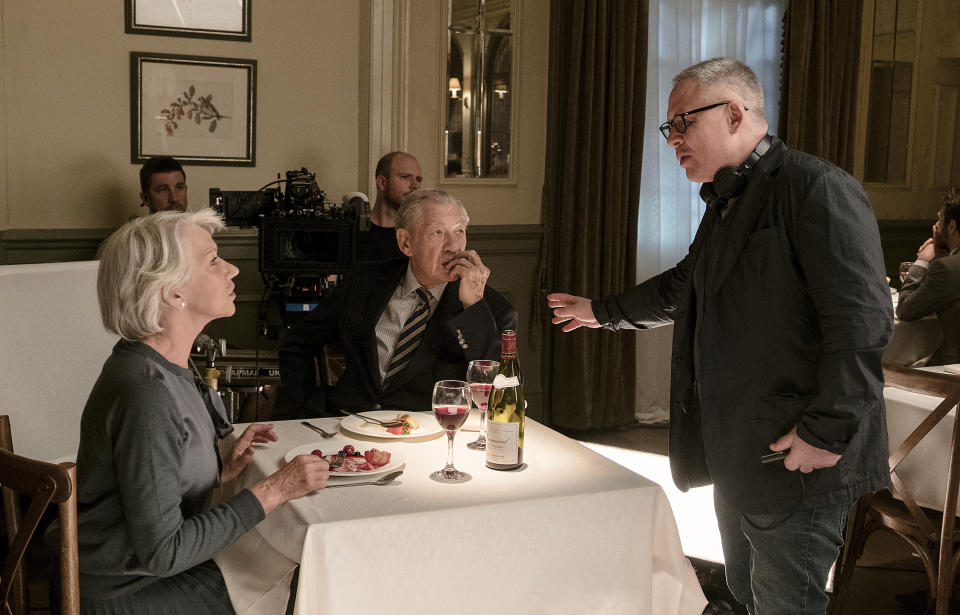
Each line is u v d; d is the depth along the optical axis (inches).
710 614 114.6
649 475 188.1
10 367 120.0
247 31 186.9
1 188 169.8
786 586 83.2
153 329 74.5
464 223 105.9
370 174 197.6
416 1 198.7
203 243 76.7
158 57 180.9
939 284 157.6
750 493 82.7
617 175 211.8
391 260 114.7
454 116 206.1
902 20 242.4
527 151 213.9
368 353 109.3
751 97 83.1
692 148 84.1
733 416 82.9
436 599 75.1
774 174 82.0
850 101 231.0
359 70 197.5
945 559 107.9
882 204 248.4
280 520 76.0
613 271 215.0
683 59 221.8
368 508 74.9
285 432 96.8
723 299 83.1
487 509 75.6
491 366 92.4
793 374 80.2
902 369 110.2
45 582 130.3
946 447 116.0
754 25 228.8
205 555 73.3
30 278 125.0
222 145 187.9
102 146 179.9
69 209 178.9
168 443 72.0
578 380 215.3
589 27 205.6
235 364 152.1
